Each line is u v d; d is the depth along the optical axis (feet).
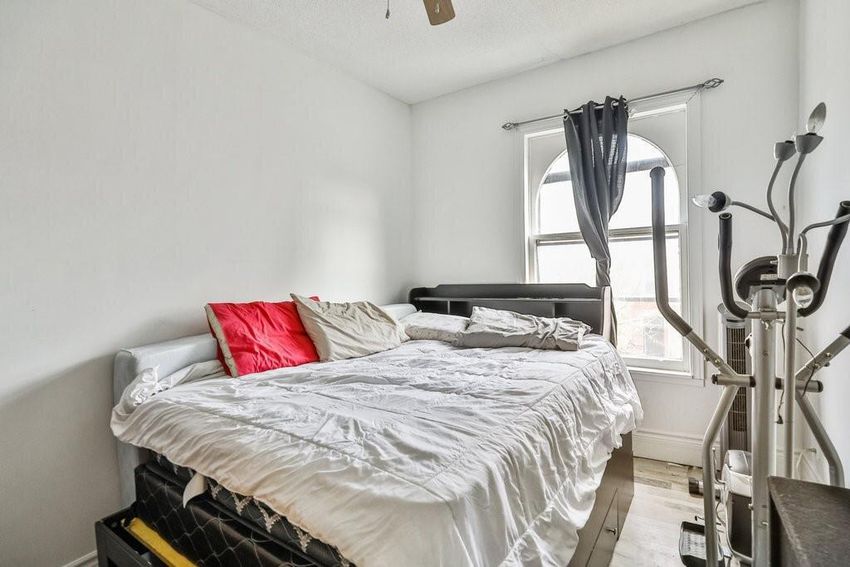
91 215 5.42
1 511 4.70
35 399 4.94
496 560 2.59
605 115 8.26
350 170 9.41
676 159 8.16
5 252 4.73
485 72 9.44
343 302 8.40
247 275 7.32
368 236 9.86
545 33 7.96
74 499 5.23
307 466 2.89
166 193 6.20
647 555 5.33
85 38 5.36
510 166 9.75
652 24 7.77
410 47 8.30
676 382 7.97
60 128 5.14
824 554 1.66
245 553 3.08
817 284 2.55
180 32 6.39
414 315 9.23
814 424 2.90
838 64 5.03
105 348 5.54
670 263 8.25
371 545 2.29
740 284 3.34
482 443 3.17
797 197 6.94
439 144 10.77
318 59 8.66
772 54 7.16
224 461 3.33
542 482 3.32
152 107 6.05
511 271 9.80
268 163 7.68
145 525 4.21
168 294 6.22
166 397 4.52
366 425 3.49
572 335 6.97
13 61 4.78
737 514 4.46
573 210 9.35
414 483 2.56
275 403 4.21
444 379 5.10
